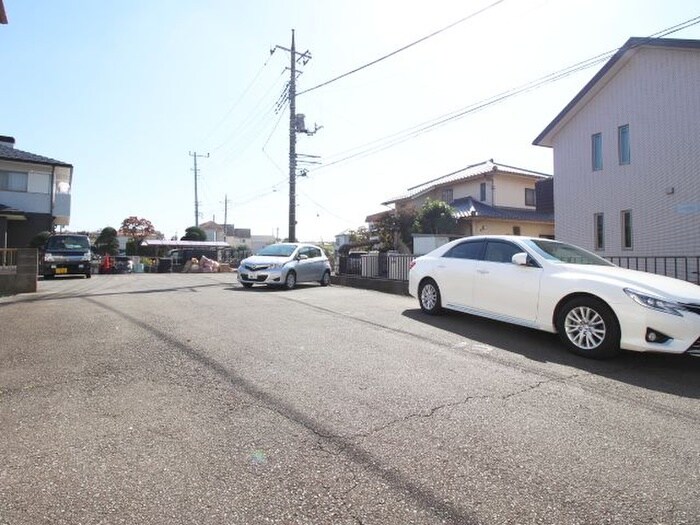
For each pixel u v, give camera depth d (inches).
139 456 107.4
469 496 93.7
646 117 534.3
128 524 83.2
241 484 96.6
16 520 83.4
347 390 153.6
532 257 240.1
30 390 149.1
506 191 1000.2
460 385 161.5
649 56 531.2
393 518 86.0
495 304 252.4
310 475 100.5
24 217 878.4
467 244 287.9
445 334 245.6
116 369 171.6
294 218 856.9
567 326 212.4
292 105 849.5
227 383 158.1
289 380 162.4
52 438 115.6
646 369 187.2
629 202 550.9
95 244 1460.4
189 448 111.7
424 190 1128.8
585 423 131.5
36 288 440.8
